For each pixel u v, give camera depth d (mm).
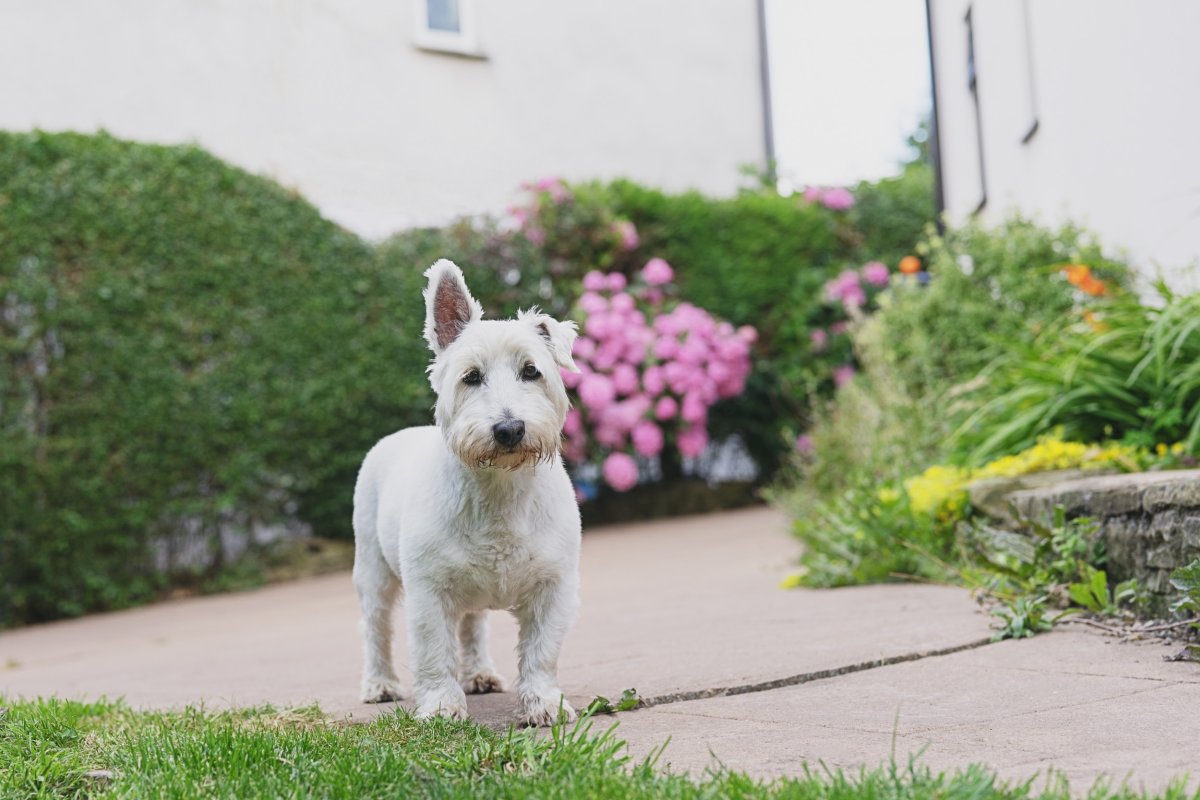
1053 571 4680
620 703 3463
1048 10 8305
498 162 14062
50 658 7086
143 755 3004
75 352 9336
